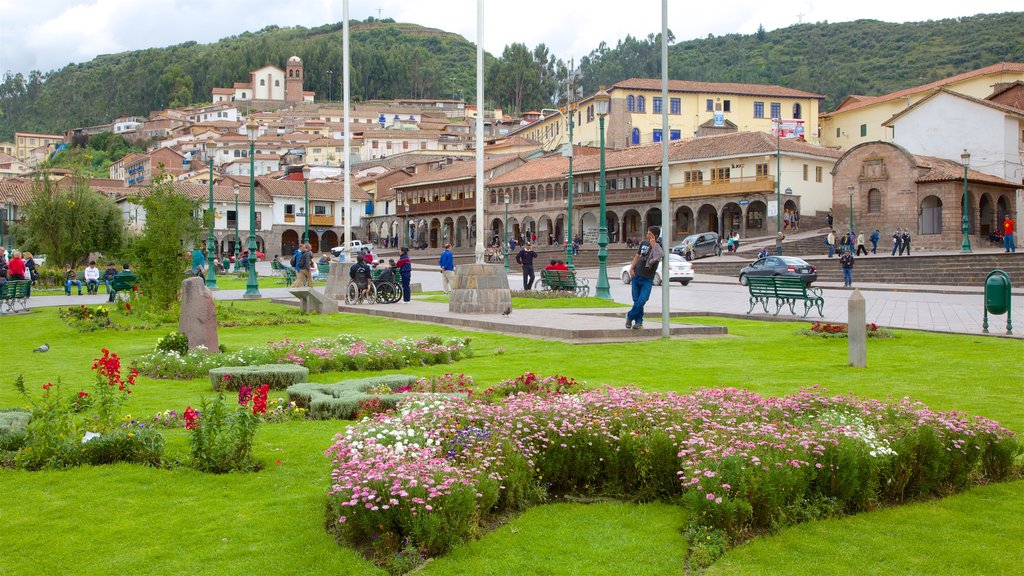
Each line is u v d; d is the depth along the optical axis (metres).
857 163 62.41
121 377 14.11
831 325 18.73
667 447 7.37
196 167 121.12
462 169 91.62
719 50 182.62
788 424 8.09
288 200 95.75
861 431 7.50
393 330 21.39
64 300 34.88
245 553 6.12
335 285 31.80
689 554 6.14
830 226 63.66
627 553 6.11
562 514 7.00
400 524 6.14
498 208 86.19
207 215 28.78
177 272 25.12
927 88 82.12
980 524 6.72
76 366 15.82
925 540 6.38
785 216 68.38
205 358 14.55
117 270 38.03
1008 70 75.56
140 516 6.88
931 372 13.51
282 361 14.48
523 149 111.38
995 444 7.89
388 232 99.50
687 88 95.56
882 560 6.02
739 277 41.97
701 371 13.81
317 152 134.75
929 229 59.06
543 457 7.57
